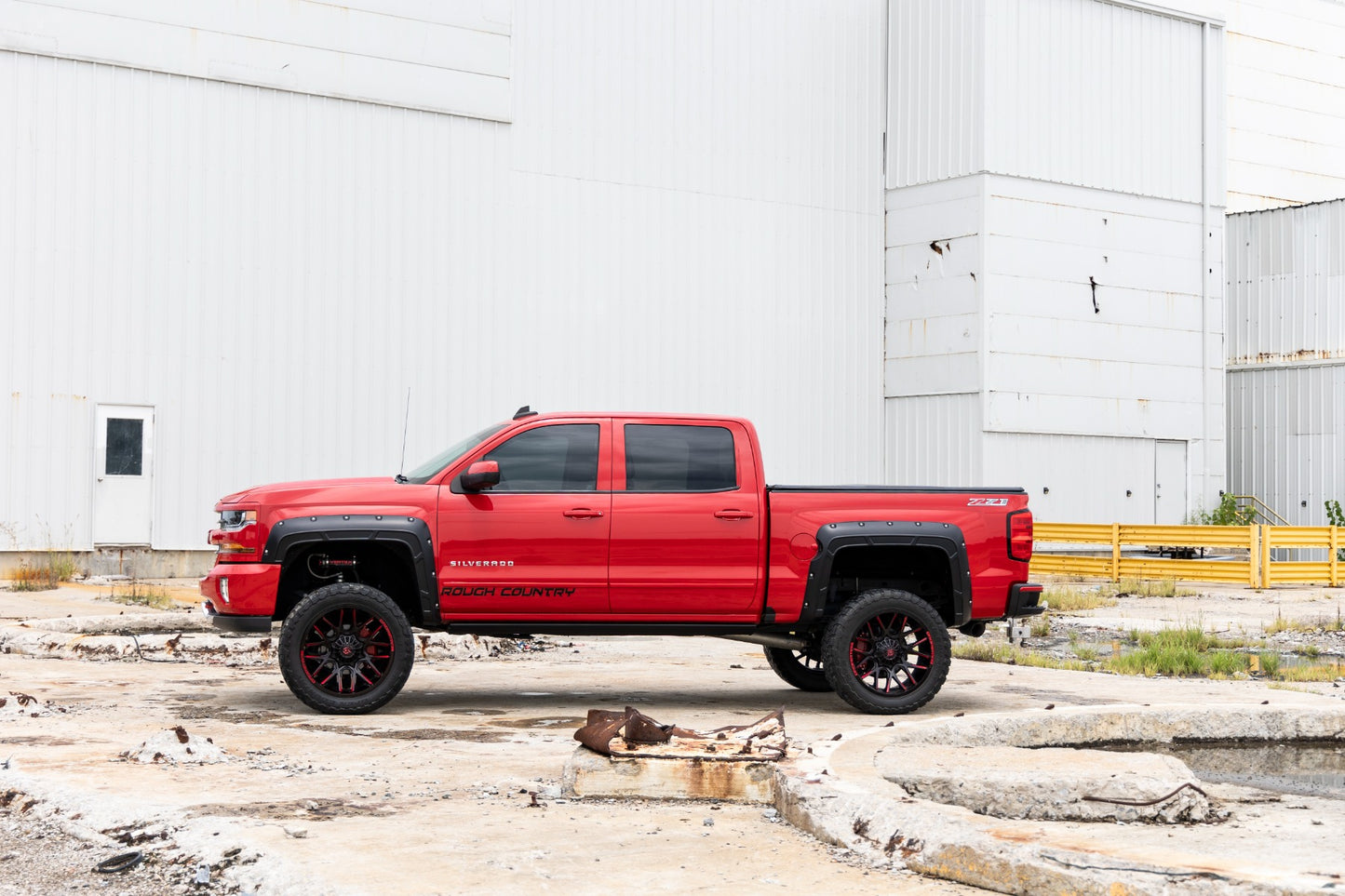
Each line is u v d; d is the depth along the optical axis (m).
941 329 33.62
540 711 9.99
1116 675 13.00
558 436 10.02
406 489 9.78
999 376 32.94
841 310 34.03
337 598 9.55
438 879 5.11
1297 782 7.96
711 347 31.86
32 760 7.28
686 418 10.14
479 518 9.75
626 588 9.85
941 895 5.05
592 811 6.43
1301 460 36.94
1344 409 36.12
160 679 11.52
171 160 25.33
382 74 27.61
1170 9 36.00
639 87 31.05
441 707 10.16
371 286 27.34
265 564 9.57
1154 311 35.66
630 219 30.81
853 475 34.03
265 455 26.02
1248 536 27.34
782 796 6.45
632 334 30.72
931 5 34.09
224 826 5.82
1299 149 46.81
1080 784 6.70
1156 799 6.67
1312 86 47.16
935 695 10.38
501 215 29.03
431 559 9.67
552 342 29.59
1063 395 34.00
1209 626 18.42
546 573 9.77
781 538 10.01
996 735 8.48
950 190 33.56
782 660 11.55
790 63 33.38
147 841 5.77
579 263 30.06
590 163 30.31
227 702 10.18
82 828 6.01
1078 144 34.50
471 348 28.48
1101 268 34.78
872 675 10.21
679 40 31.67
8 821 6.23
